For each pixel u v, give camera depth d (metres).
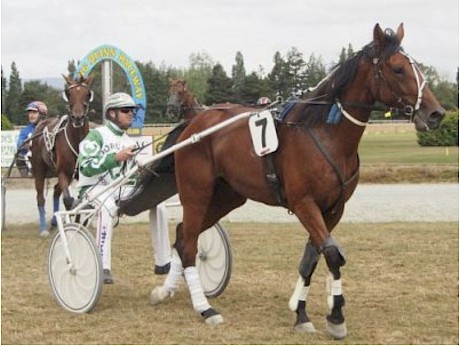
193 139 5.38
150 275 7.21
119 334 5.12
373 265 7.43
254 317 5.54
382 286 6.49
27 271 7.50
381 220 10.91
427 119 4.62
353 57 4.89
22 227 10.98
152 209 6.39
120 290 6.57
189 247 5.60
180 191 5.68
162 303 6.05
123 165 6.27
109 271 6.14
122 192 6.18
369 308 5.73
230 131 5.39
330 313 5.06
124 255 8.28
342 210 5.05
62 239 5.81
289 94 5.43
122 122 6.24
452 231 9.58
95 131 6.23
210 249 6.20
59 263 5.89
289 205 5.05
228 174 5.42
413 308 5.72
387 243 8.67
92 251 5.62
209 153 5.53
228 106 5.63
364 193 14.80
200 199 5.59
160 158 5.61
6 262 8.01
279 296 6.23
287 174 4.95
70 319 5.56
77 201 6.31
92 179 6.25
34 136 10.16
